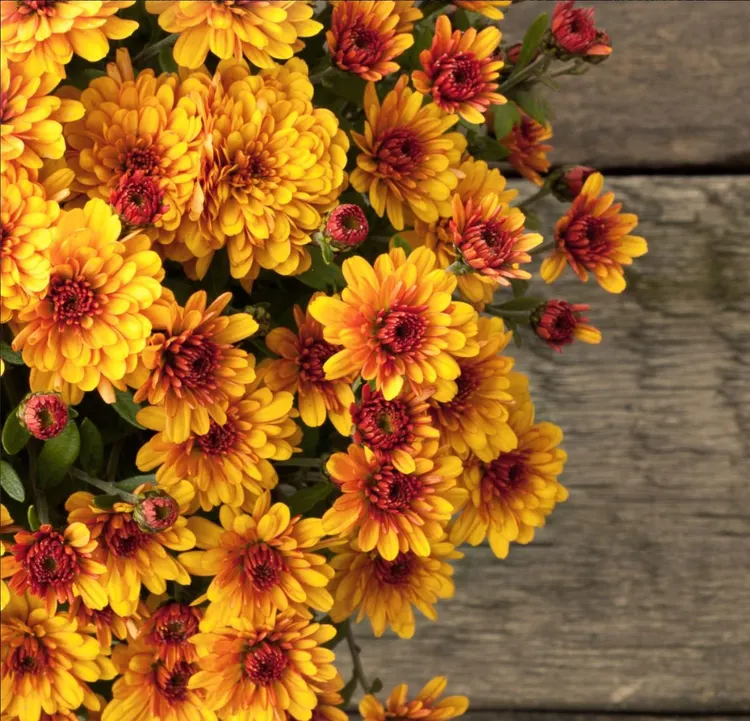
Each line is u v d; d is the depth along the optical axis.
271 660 0.66
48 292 0.63
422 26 0.71
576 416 0.92
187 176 0.64
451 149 0.68
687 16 0.88
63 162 0.64
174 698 0.67
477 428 0.67
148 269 0.63
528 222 0.77
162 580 0.65
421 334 0.64
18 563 0.63
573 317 0.73
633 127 0.89
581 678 0.96
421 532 0.66
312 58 0.70
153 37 0.67
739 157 0.89
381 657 0.95
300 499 0.68
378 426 0.65
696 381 0.91
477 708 0.96
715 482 0.92
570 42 0.70
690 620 0.94
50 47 0.63
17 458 0.68
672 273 0.90
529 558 0.94
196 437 0.66
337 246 0.64
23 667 0.65
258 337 0.68
